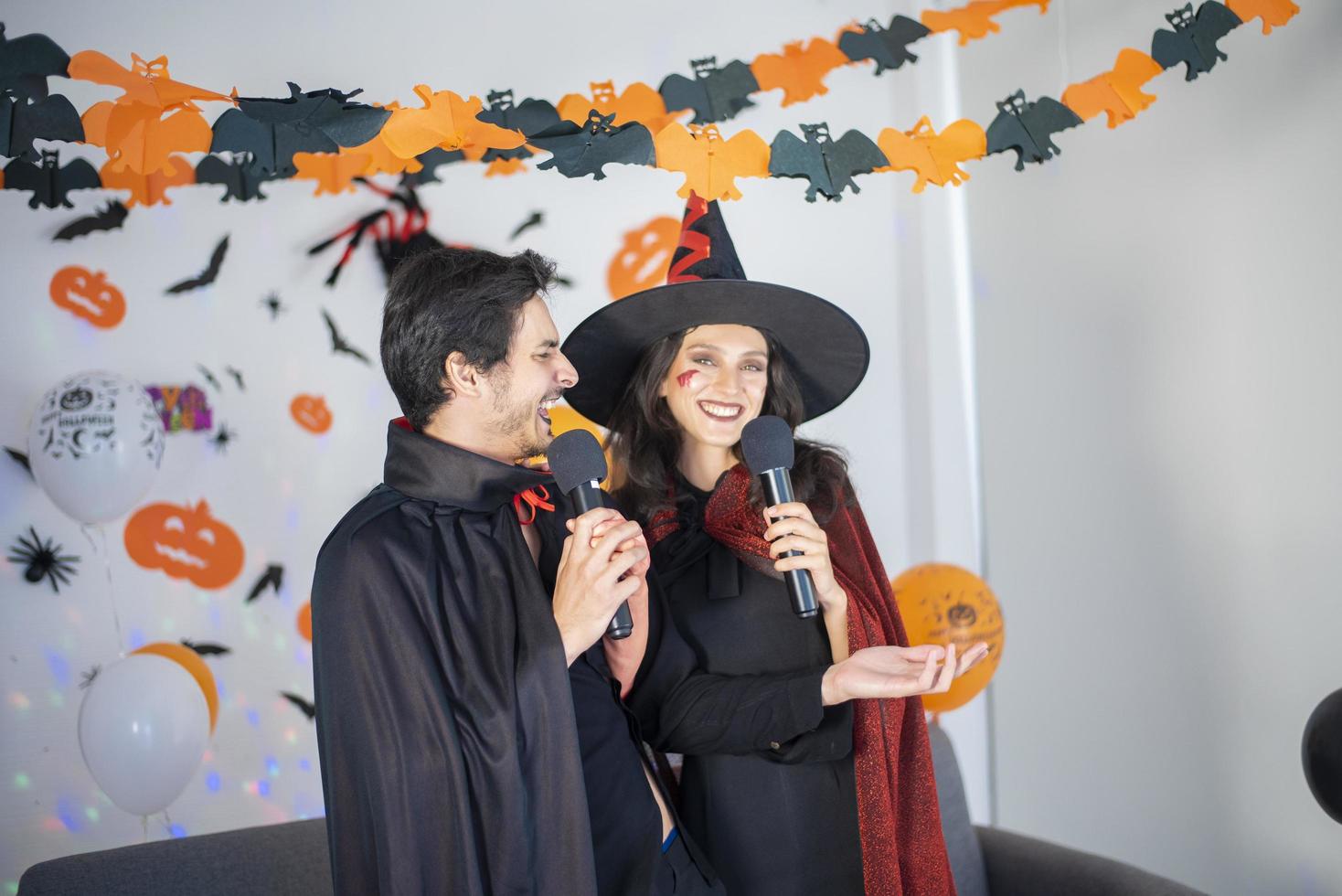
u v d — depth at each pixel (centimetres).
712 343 217
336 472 401
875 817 206
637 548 169
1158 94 313
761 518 211
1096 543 346
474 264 172
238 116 175
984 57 389
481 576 168
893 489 425
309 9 391
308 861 264
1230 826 302
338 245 402
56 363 383
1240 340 291
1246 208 287
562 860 158
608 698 183
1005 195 380
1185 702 315
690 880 189
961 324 411
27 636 379
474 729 158
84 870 248
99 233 387
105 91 377
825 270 424
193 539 392
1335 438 266
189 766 321
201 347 394
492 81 401
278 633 398
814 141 199
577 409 238
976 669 280
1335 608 268
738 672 210
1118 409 334
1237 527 296
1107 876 261
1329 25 262
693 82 210
